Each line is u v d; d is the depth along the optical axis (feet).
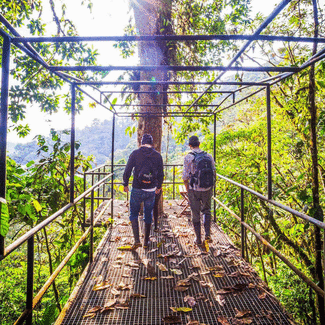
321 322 7.52
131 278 10.78
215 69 8.08
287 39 6.21
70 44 24.36
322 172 18.24
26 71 24.70
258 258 30.30
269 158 10.71
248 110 37.76
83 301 9.18
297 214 7.58
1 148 5.73
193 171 13.61
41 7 22.88
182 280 10.48
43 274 33.01
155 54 20.27
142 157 13.56
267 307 8.77
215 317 8.32
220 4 25.31
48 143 20.54
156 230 16.60
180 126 29.27
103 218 19.92
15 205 14.90
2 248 5.39
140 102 20.65
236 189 27.07
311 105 13.44
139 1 19.43
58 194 19.43
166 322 8.11
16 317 29.58
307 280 7.52
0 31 5.49
